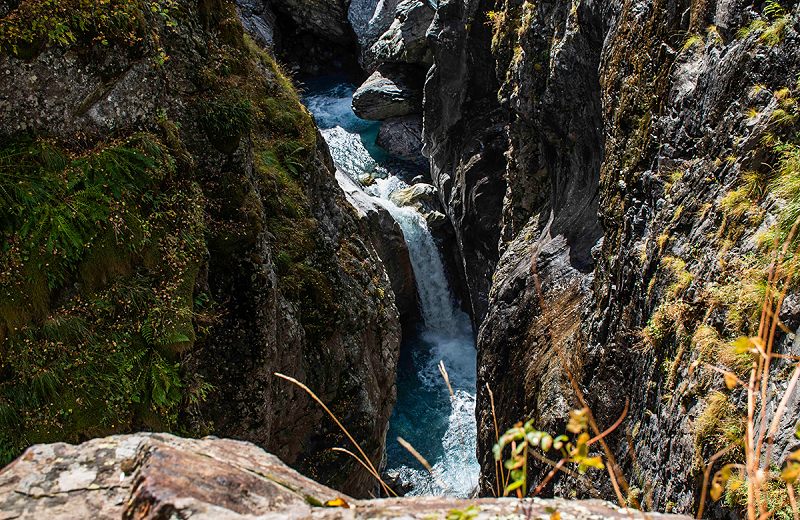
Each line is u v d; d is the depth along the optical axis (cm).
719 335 533
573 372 1026
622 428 812
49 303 592
